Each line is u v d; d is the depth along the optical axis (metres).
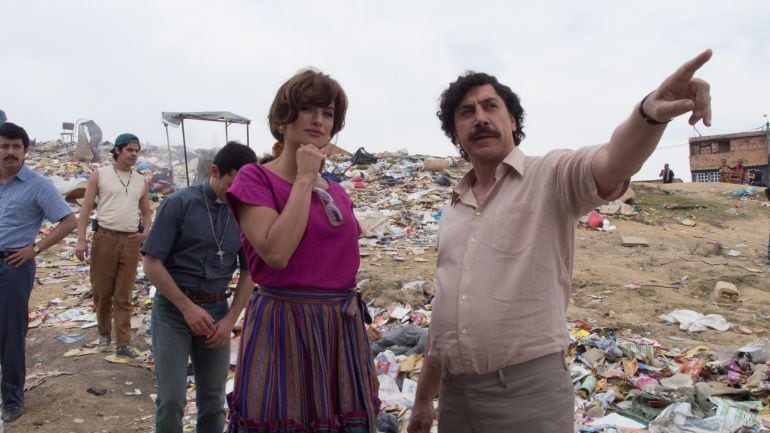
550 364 2.20
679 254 11.20
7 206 4.42
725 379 5.08
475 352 2.23
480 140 2.37
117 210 5.84
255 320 2.16
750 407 4.45
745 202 18.03
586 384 4.87
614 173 1.88
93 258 5.90
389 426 4.16
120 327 5.90
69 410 4.77
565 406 2.21
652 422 4.15
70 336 6.68
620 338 6.35
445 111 2.54
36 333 6.88
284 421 2.03
